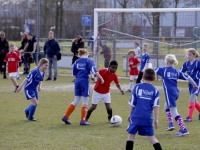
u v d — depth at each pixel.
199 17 40.59
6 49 38.06
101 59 41.06
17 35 67.62
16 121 18.27
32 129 16.61
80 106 22.89
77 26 62.06
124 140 14.74
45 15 59.03
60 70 45.16
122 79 37.41
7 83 33.56
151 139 12.08
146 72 12.30
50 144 14.04
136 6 48.56
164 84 16.06
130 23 42.50
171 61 16.14
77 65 18.00
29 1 58.91
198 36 37.88
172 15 43.03
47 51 36.03
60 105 22.91
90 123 18.09
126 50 40.72
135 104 12.19
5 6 66.94
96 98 18.22
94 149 13.41
